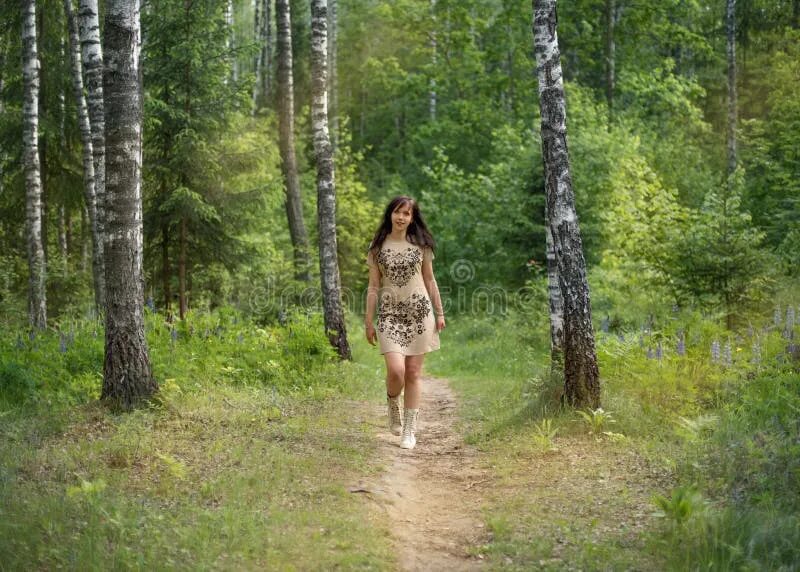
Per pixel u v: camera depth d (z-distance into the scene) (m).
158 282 16.53
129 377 7.39
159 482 5.25
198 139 14.78
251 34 42.00
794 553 3.91
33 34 14.84
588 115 25.09
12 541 3.78
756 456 5.39
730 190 12.96
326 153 13.22
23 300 17.88
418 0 34.97
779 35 27.45
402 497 5.44
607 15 30.47
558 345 9.40
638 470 5.66
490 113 33.12
